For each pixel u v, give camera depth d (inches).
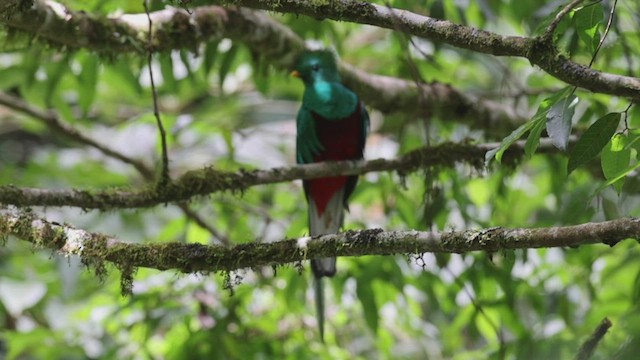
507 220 453.4
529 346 386.9
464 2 438.3
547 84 458.0
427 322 528.1
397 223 445.1
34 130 590.6
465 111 432.5
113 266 331.0
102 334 454.0
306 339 436.1
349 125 391.2
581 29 258.8
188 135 569.3
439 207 404.5
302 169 360.5
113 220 540.1
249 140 571.5
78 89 434.3
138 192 335.9
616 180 237.5
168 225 467.2
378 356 507.2
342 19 261.6
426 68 480.7
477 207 489.1
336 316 460.1
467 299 471.5
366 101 429.1
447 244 249.6
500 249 244.2
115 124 615.5
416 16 261.4
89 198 326.0
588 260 441.1
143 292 412.8
